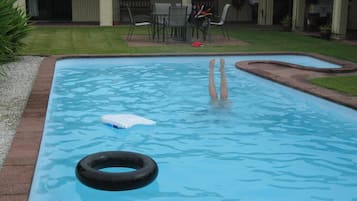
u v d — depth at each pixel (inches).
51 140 213.0
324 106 267.7
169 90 312.0
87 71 370.3
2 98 262.5
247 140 217.9
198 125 238.7
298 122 246.4
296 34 629.0
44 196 155.0
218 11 824.3
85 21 794.2
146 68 387.2
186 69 384.8
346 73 354.6
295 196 161.0
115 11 800.3
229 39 556.4
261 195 161.5
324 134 227.8
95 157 172.9
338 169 185.6
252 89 319.9
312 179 175.6
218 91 311.3
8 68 337.7
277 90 315.6
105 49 453.7
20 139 184.5
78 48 458.9
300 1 666.2
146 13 783.7
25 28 394.0
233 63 412.8
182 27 529.7
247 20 850.8
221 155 198.8
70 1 794.8
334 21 570.9
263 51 456.4
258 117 254.1
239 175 178.4
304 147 209.8
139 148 205.5
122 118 238.4
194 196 159.5
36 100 252.8
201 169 183.6
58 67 383.6
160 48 463.8
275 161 193.0
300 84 300.8
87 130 228.7
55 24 721.0
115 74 361.4
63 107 269.1
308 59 438.6
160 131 228.5
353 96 268.1
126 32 613.6
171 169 183.0
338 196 161.6
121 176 156.4
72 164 183.9
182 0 714.2
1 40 313.1
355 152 204.4
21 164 158.1
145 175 159.3
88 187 158.7
